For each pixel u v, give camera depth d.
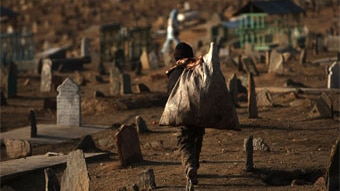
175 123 23.22
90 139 31.50
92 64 85.56
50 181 22.84
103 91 54.62
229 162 27.06
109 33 87.12
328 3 142.25
